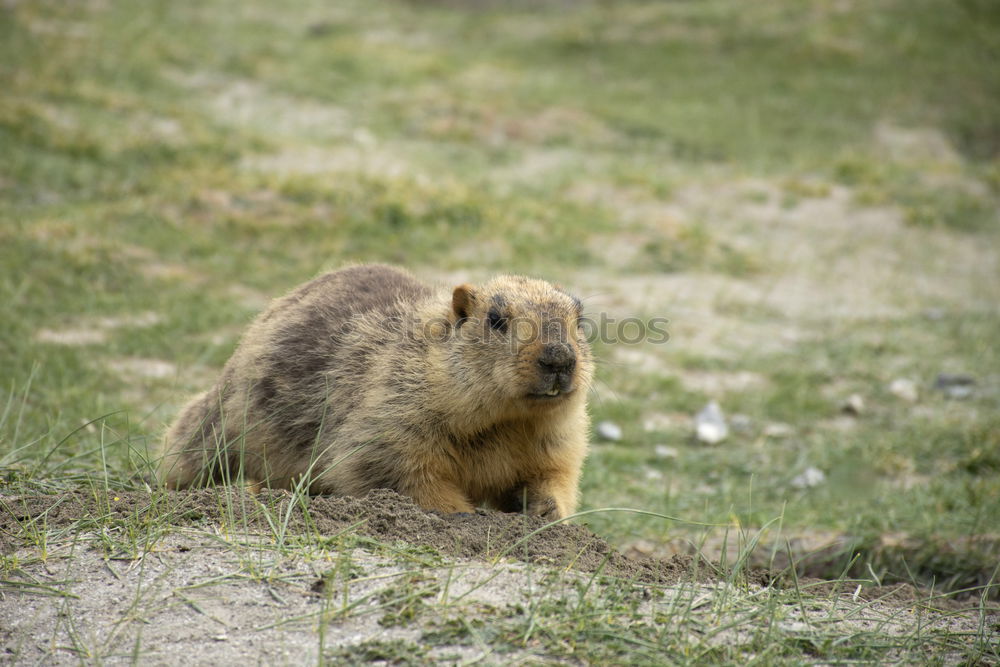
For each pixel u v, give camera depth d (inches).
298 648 184.9
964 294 722.8
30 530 228.2
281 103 1017.5
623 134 1056.8
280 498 249.3
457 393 264.7
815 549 349.7
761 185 926.4
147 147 783.1
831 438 472.1
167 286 583.5
